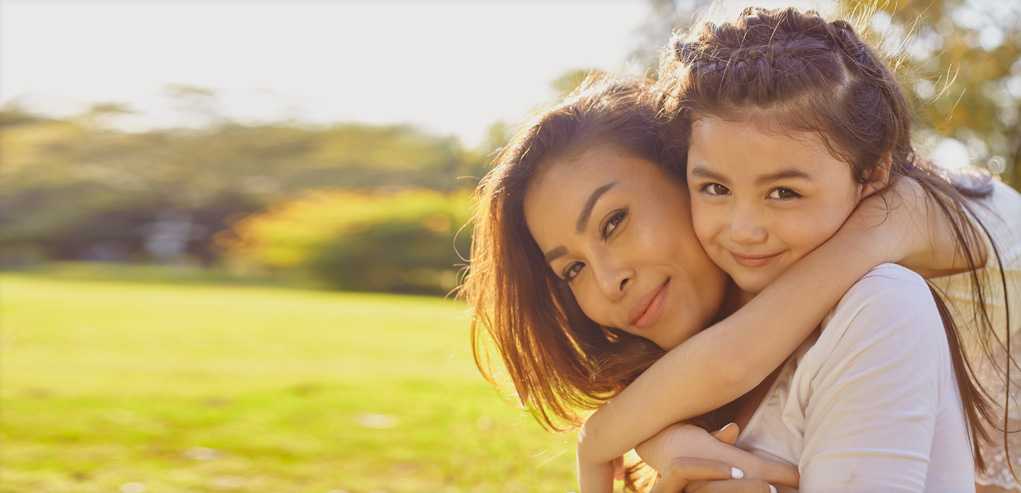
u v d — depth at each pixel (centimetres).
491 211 190
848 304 154
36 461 397
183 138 4784
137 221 4438
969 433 172
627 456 204
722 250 164
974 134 833
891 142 160
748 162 154
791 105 152
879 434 146
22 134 4847
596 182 173
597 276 174
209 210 4438
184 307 1383
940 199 171
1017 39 780
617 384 195
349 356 807
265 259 3244
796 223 155
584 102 184
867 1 186
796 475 158
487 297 199
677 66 172
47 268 3612
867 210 164
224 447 429
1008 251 195
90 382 629
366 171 4422
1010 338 200
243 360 774
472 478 368
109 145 4731
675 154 173
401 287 2894
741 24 168
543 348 196
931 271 178
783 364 167
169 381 636
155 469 386
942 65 754
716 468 159
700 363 162
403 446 428
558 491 349
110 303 1417
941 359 152
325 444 435
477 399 543
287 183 4462
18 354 800
